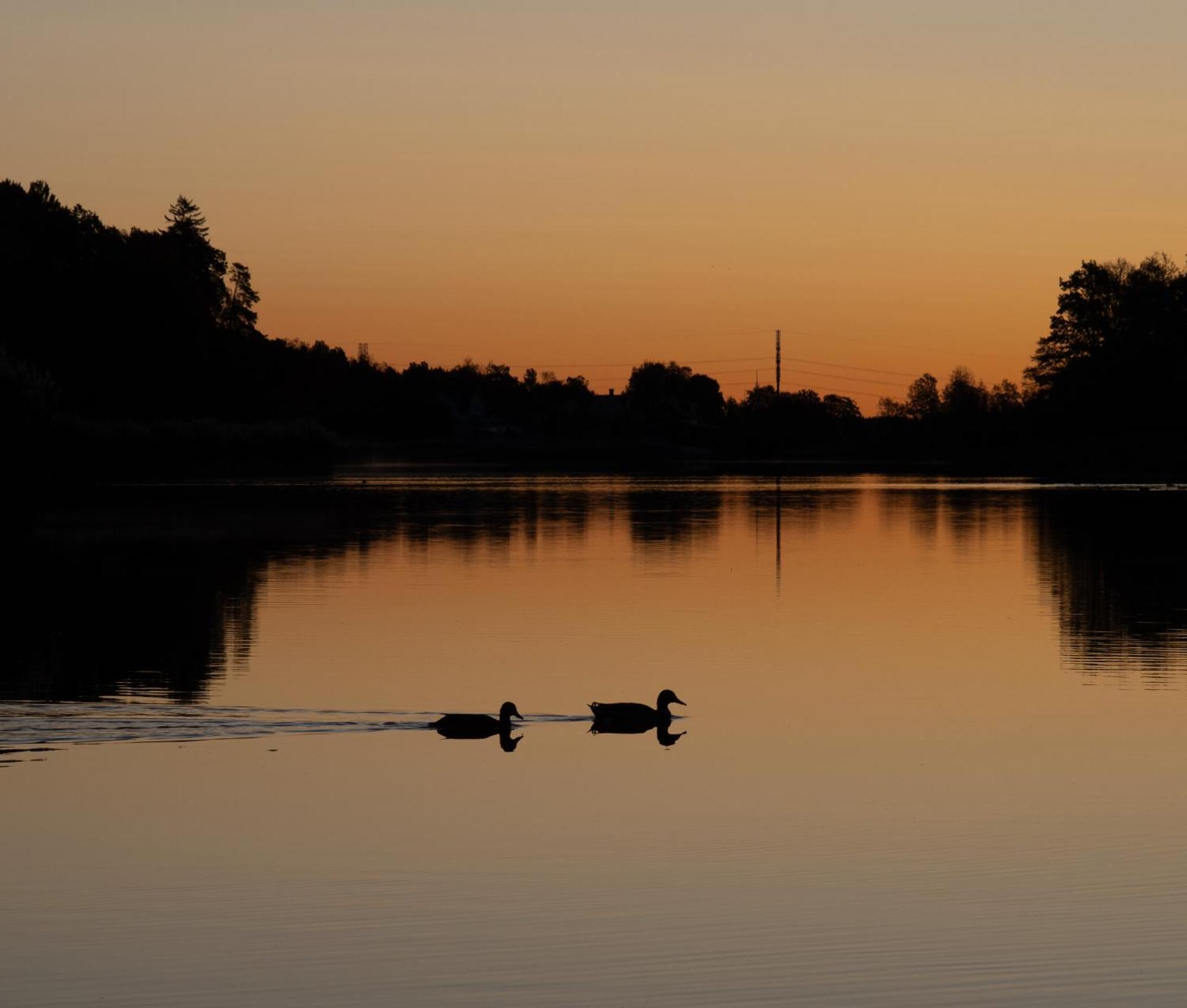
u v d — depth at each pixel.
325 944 38.53
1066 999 35.22
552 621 98.94
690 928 39.72
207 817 50.38
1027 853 46.38
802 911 41.16
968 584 122.88
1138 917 40.59
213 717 66.62
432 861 45.47
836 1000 35.06
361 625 96.50
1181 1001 35.03
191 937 39.03
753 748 61.44
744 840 47.81
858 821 50.06
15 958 37.56
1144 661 83.19
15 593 112.88
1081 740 62.78
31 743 61.59
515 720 67.25
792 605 108.56
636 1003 34.84
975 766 57.88
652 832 48.69
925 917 40.56
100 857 45.91
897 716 68.00
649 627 96.44
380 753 60.50
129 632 92.44
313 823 49.75
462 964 37.19
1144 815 50.69
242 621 98.25
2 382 161.38
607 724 65.50
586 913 40.88
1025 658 84.31
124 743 62.00
